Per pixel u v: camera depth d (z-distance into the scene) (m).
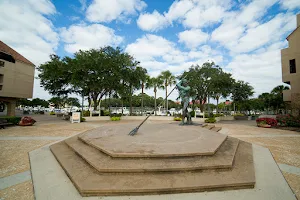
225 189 3.04
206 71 22.22
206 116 22.12
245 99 29.33
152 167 3.33
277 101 34.03
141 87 26.97
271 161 4.79
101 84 18.98
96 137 5.74
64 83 21.38
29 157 4.96
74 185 3.16
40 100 48.53
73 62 18.84
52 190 3.03
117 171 3.28
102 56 19.20
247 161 4.39
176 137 5.71
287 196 2.90
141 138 5.50
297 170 4.22
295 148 6.50
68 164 4.00
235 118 26.98
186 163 3.56
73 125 14.12
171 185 2.91
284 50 15.77
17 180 3.51
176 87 10.38
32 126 13.06
